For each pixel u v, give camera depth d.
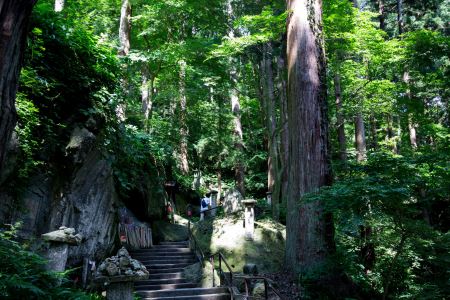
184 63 15.12
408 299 7.88
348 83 13.30
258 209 14.76
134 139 9.51
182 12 14.41
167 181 17.16
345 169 7.82
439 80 11.69
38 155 5.90
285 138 16.05
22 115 5.26
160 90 18.17
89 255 6.97
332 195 6.51
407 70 12.12
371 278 9.04
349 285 7.91
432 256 7.50
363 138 12.99
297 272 7.97
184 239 13.04
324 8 10.71
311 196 7.07
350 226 6.46
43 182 5.95
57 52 6.70
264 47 14.73
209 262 9.88
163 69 16.70
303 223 8.18
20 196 5.38
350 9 10.77
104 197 7.99
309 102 8.70
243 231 10.90
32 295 3.14
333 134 16.86
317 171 8.33
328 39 11.00
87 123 7.09
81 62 7.23
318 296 7.38
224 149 19.91
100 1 15.14
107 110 8.03
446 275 7.68
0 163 1.89
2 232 4.23
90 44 7.27
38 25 6.26
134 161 9.62
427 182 6.54
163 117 20.91
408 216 7.14
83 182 7.25
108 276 4.02
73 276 6.34
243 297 7.36
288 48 9.46
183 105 18.52
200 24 15.23
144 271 4.22
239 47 11.96
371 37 10.77
